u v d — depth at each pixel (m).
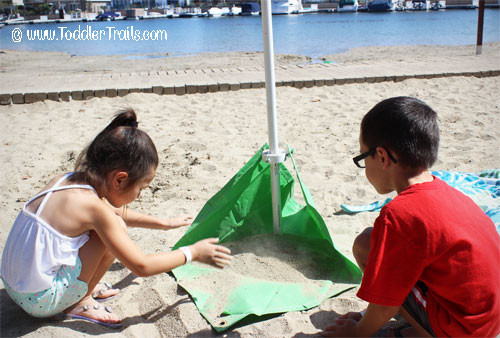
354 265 2.37
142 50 17.14
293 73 8.53
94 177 1.95
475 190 3.04
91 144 2.01
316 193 3.56
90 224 1.91
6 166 4.32
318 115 5.89
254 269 2.54
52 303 1.99
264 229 2.90
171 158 4.41
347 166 4.12
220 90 7.43
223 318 2.14
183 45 18.95
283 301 2.26
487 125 5.12
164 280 2.48
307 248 2.72
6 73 10.36
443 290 1.63
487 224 1.69
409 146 1.66
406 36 19.12
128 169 1.94
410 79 7.80
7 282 1.99
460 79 7.74
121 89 7.12
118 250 1.92
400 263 1.62
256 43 18.64
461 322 1.62
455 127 5.09
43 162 4.44
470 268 1.58
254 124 5.59
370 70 8.56
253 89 7.50
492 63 9.00
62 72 10.63
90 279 2.05
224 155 4.47
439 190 1.67
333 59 11.91
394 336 1.96
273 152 2.61
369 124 1.75
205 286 2.40
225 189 2.69
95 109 6.49
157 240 2.89
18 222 1.96
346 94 7.08
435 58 10.24
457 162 4.01
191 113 6.21
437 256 1.59
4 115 6.33
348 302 2.23
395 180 1.75
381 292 1.66
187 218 2.66
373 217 3.12
